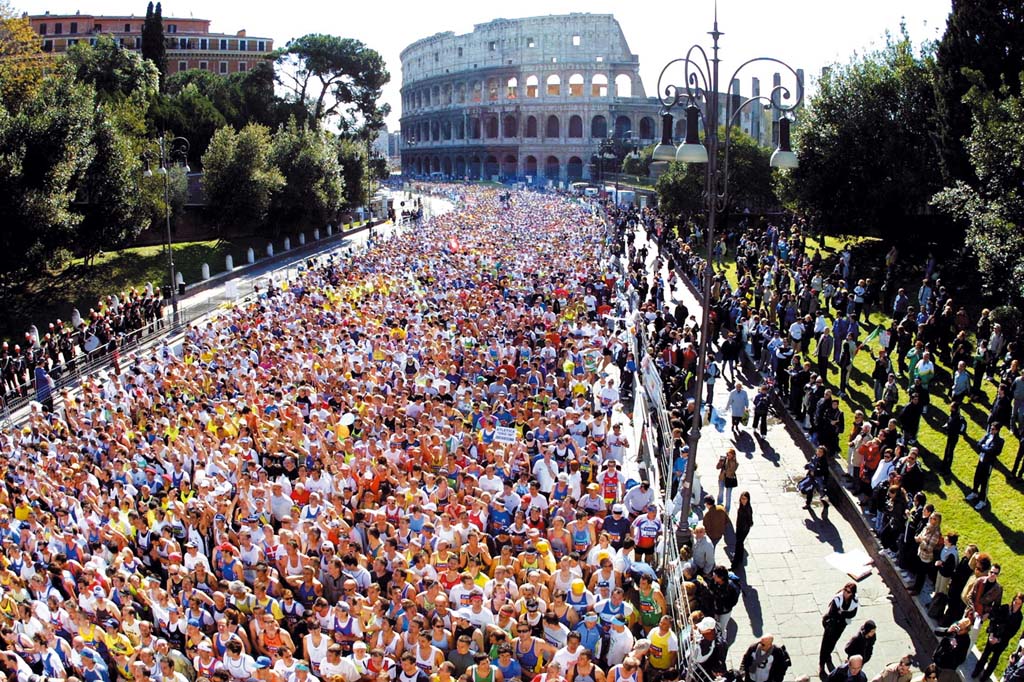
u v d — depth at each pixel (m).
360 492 15.69
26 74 46.66
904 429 20.23
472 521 14.05
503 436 18.19
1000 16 33.47
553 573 12.14
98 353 32.75
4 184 36.97
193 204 62.56
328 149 72.00
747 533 16.88
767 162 61.28
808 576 16.28
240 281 51.06
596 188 106.56
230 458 17.31
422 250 50.09
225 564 13.23
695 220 61.38
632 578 12.59
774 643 14.23
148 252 54.00
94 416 21.27
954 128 34.94
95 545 14.70
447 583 12.15
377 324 28.64
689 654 11.48
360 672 10.32
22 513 15.82
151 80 82.75
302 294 38.22
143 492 16.34
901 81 40.03
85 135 40.94
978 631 12.83
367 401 20.30
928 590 15.06
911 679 10.77
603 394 22.56
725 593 13.28
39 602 11.97
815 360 27.62
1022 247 26.38
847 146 41.38
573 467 16.05
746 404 23.00
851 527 18.09
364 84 104.75
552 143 149.88
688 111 15.41
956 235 37.75
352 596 11.37
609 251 52.78
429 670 10.36
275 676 10.27
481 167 158.50
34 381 29.33
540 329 28.19
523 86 151.25
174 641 11.90
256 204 60.34
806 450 22.00
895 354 27.27
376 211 95.00
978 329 24.83
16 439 20.56
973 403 22.66
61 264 43.28
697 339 27.23
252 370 24.42
